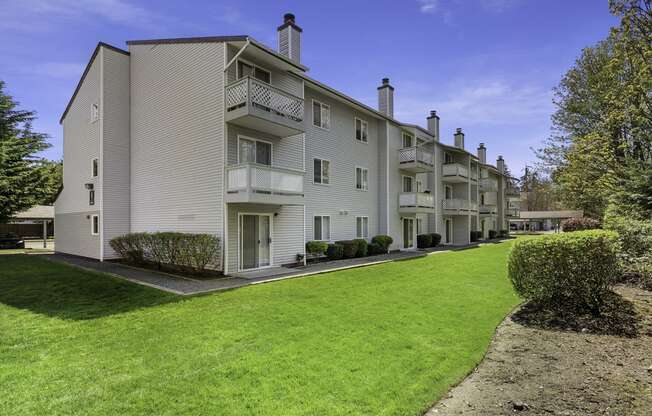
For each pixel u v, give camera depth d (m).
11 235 25.73
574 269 6.46
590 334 5.46
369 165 19.75
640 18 7.32
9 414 3.33
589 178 12.84
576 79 16.97
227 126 12.05
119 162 15.61
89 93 16.55
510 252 7.43
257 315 6.70
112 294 8.46
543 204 67.00
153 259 12.94
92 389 3.83
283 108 12.52
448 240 28.28
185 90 13.40
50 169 23.05
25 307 7.34
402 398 3.68
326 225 16.62
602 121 13.25
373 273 11.92
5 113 25.67
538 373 4.25
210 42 12.56
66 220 18.69
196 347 5.07
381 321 6.38
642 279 7.93
